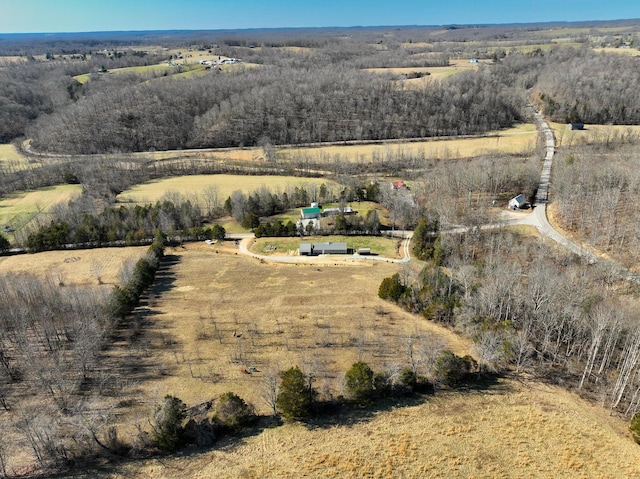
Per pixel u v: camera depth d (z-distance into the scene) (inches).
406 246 4136.3
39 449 1756.9
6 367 2257.6
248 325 2706.7
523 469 1648.6
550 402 2005.4
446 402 2014.0
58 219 4500.5
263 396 1972.2
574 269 2972.4
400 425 1875.0
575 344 2309.3
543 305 2464.3
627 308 2445.9
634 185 4084.6
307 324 2694.4
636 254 3265.3
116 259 3912.4
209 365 2310.5
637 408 1925.4
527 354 2241.6
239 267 3720.5
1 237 4097.0
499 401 2014.0
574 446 1753.2
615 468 1649.9
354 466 1663.4
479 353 2253.9
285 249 4188.0
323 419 1921.8
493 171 4798.2
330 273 3540.8
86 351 2253.9
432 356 2167.8
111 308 2684.5
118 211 4510.3
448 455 1712.6
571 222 3959.2
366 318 2751.0
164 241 4252.0
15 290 2883.9
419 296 2815.0
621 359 2170.3
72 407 2012.8
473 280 2859.3
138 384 2166.6
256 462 1695.4
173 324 2751.0
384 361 2288.4
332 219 4626.0
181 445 1782.7
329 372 2217.0
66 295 2849.4
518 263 3218.5
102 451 1758.1
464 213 4303.6
